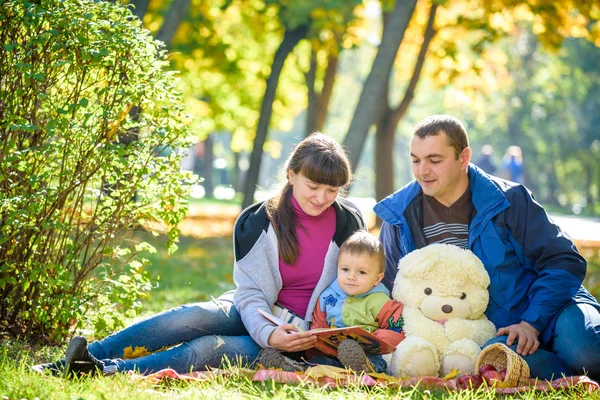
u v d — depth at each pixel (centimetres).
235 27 1777
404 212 481
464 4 1568
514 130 4669
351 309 447
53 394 358
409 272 449
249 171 1559
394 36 1109
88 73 508
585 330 426
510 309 457
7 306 525
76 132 496
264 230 463
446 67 1695
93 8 499
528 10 1447
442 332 438
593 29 1445
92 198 525
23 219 499
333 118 5822
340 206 476
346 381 408
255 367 444
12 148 501
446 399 379
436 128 453
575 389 404
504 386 407
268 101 1549
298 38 1529
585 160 4409
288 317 458
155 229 544
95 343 438
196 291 850
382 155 1636
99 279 546
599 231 2116
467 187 470
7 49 484
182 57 1616
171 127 515
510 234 460
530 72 4319
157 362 426
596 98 4194
